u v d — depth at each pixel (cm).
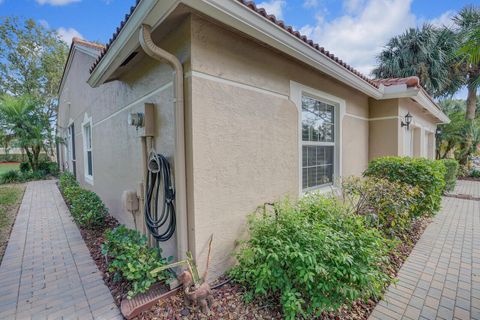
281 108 368
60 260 360
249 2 236
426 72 1277
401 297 271
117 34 281
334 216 305
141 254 282
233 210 300
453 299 268
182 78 258
